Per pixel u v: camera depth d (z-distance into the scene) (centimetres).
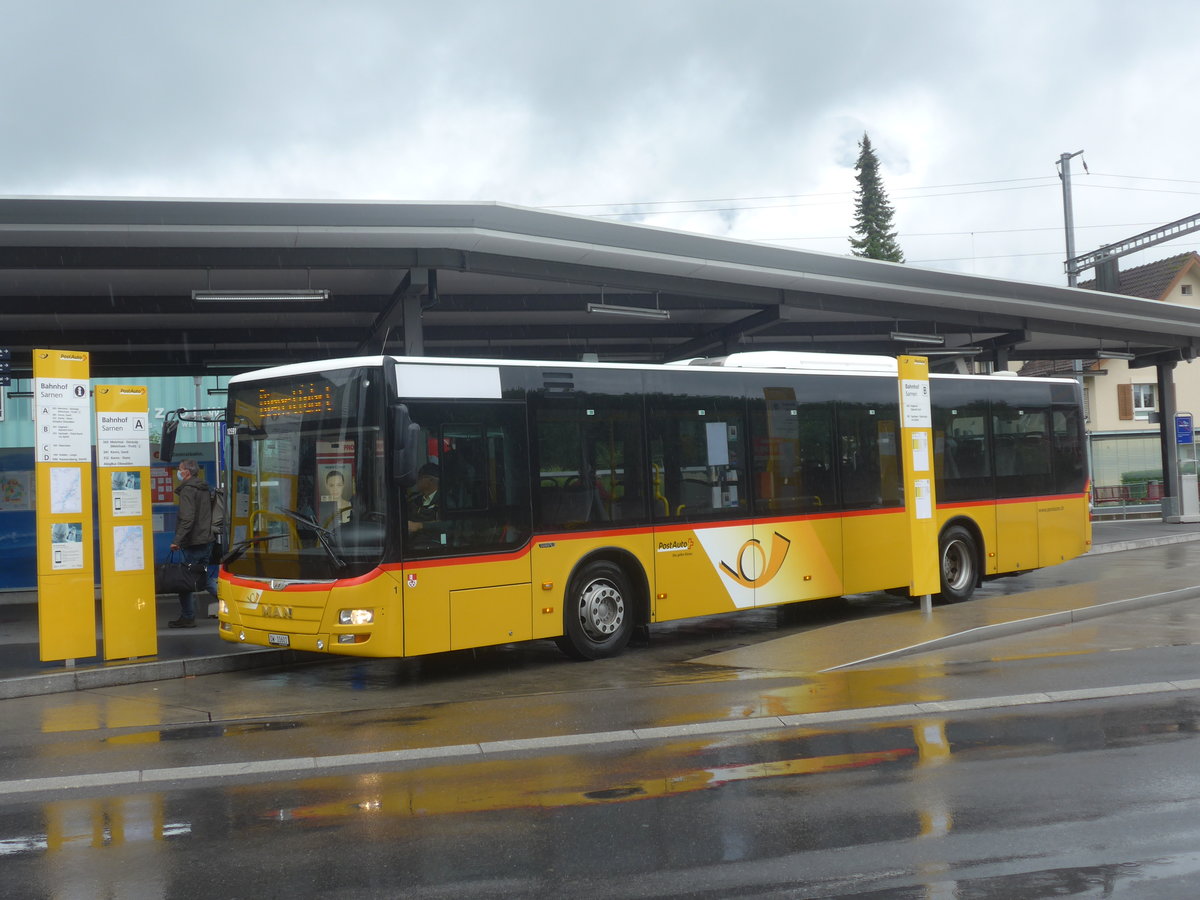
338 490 1035
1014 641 1202
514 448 1123
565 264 1569
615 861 516
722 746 752
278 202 1301
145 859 544
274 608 1063
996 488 1585
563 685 1047
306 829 586
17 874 526
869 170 8075
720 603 1278
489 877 499
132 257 1359
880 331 2416
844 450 1423
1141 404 4500
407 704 975
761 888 475
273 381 1100
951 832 545
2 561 1853
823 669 1053
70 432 1143
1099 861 499
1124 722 791
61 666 1147
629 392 1223
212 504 1435
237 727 886
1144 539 2575
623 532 1201
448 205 1352
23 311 1688
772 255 1712
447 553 1059
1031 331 2420
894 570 1461
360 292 1753
